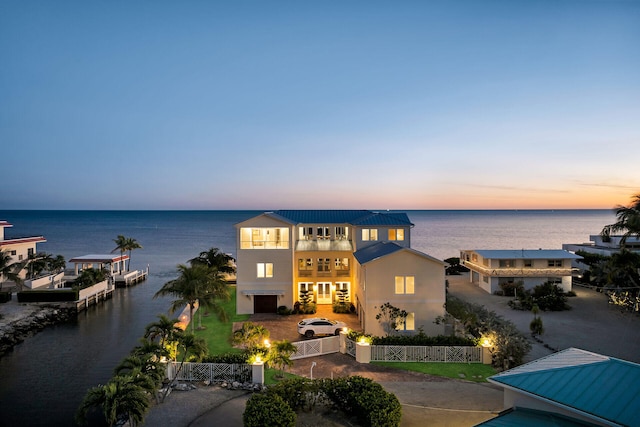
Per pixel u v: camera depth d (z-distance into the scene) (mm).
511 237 165375
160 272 80625
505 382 14969
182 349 24547
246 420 16188
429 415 18844
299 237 46562
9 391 26094
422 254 31766
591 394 13266
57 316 44500
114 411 15484
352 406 18188
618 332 34500
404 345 26625
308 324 32406
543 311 42250
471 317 30547
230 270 55906
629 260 40781
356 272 40500
